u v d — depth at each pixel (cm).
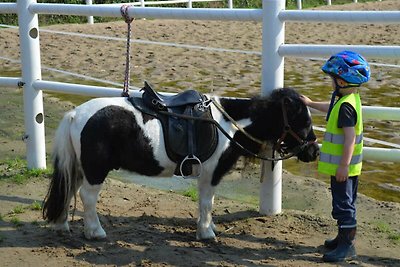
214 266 463
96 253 480
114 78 1196
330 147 461
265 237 522
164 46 1553
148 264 464
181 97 496
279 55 541
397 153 528
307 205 605
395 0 2845
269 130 505
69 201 507
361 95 1041
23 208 571
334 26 1945
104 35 1705
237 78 1200
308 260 477
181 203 600
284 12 533
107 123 473
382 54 503
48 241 500
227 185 664
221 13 552
